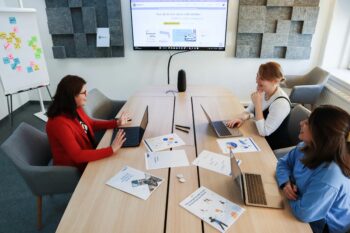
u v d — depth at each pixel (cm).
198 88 294
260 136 185
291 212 118
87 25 373
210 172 145
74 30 380
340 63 371
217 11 357
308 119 116
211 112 225
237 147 170
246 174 141
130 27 380
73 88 167
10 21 317
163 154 162
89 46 387
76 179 166
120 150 167
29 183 168
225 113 223
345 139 108
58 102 169
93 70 408
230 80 407
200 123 205
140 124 195
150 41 376
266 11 360
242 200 124
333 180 108
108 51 387
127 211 118
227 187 133
